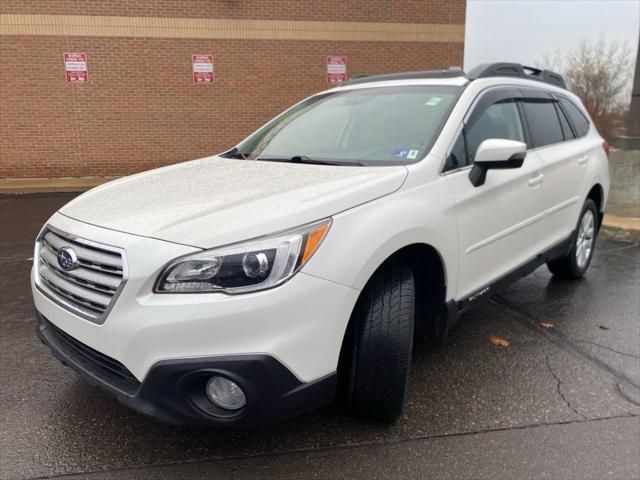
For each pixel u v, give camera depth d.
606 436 2.76
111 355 2.25
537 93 4.36
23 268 5.63
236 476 2.45
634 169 7.78
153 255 2.18
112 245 2.27
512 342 3.83
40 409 2.95
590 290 4.93
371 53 12.48
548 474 2.47
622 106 30.62
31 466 2.50
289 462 2.54
